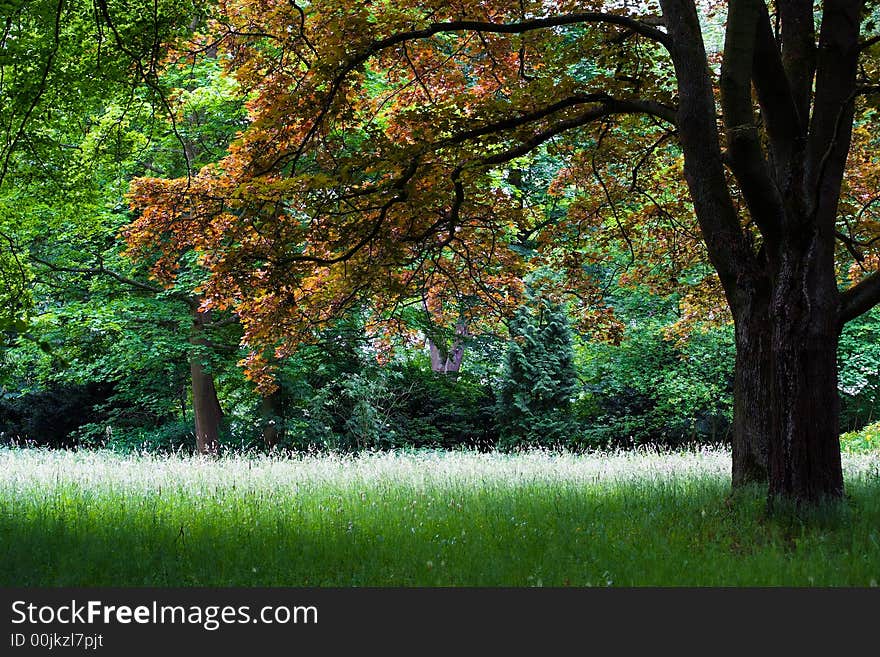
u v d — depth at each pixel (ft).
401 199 35.86
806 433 29.22
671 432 95.30
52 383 95.25
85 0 37.50
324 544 25.02
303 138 38.86
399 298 44.45
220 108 67.15
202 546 24.56
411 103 44.09
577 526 27.45
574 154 47.96
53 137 46.88
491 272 46.88
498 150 38.93
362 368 84.94
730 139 28.48
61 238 68.28
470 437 97.81
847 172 47.83
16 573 21.43
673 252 52.39
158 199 38.40
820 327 29.53
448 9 40.27
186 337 76.79
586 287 50.01
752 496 30.73
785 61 33.32
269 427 81.87
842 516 27.40
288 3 39.50
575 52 41.37
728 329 89.40
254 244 38.96
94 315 71.46
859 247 49.19
